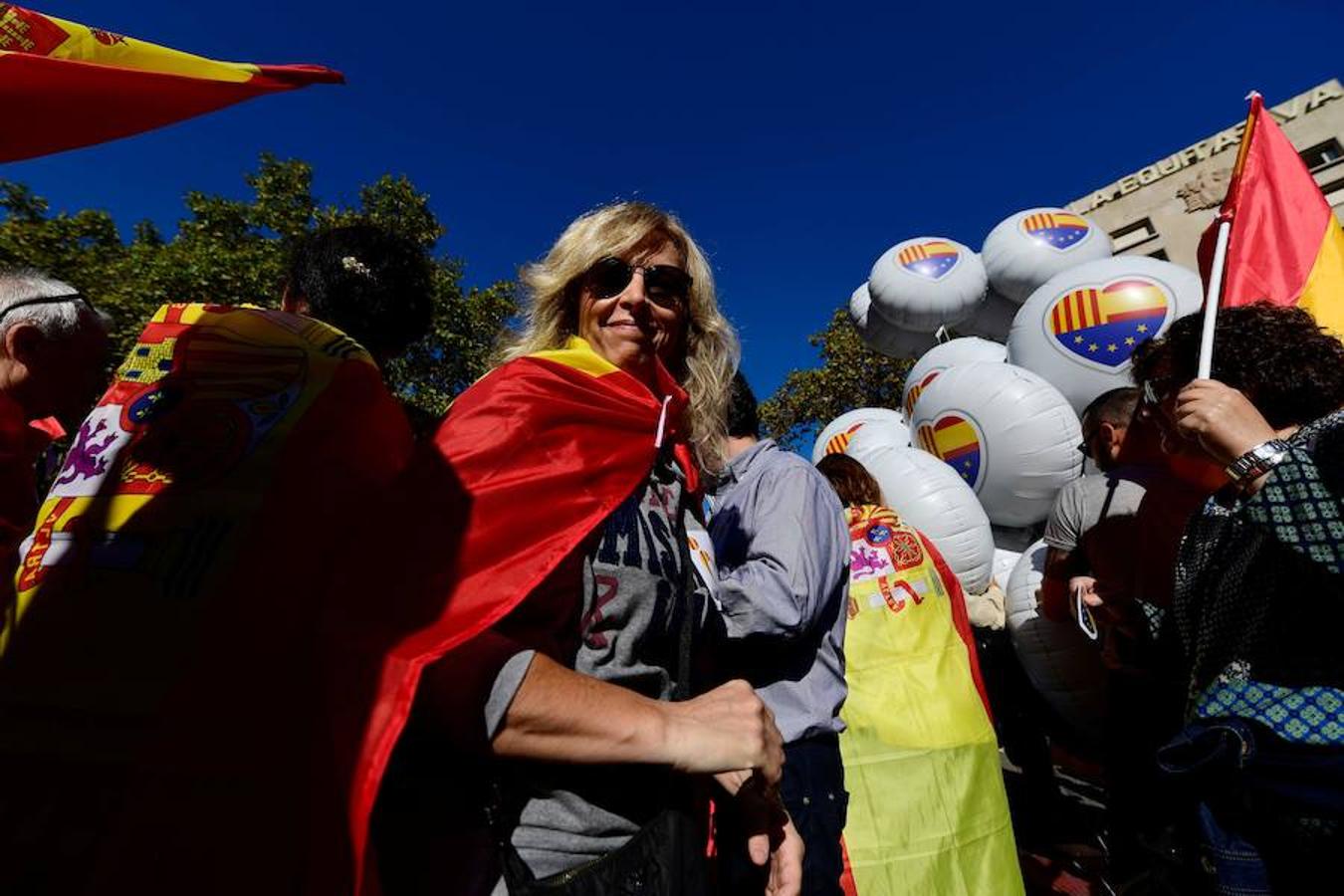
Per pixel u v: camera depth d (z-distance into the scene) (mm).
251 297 9008
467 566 717
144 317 8312
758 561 1403
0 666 652
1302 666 1199
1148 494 2090
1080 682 2844
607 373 976
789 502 1466
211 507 695
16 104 915
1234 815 1278
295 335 868
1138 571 2088
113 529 700
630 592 881
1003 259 5742
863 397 15047
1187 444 1631
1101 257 5523
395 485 753
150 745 597
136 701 611
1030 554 3150
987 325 6574
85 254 8898
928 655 2084
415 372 10938
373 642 651
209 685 622
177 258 8766
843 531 1560
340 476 743
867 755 1982
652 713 753
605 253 1211
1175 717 2039
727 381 1474
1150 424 1872
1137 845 2061
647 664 893
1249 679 1260
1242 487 1278
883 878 1856
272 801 604
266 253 9375
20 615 673
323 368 821
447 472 762
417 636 661
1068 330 4230
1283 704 1200
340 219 10477
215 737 608
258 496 698
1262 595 1251
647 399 997
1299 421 1380
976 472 4137
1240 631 1282
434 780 767
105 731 605
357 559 694
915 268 6137
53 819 587
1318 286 2014
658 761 731
